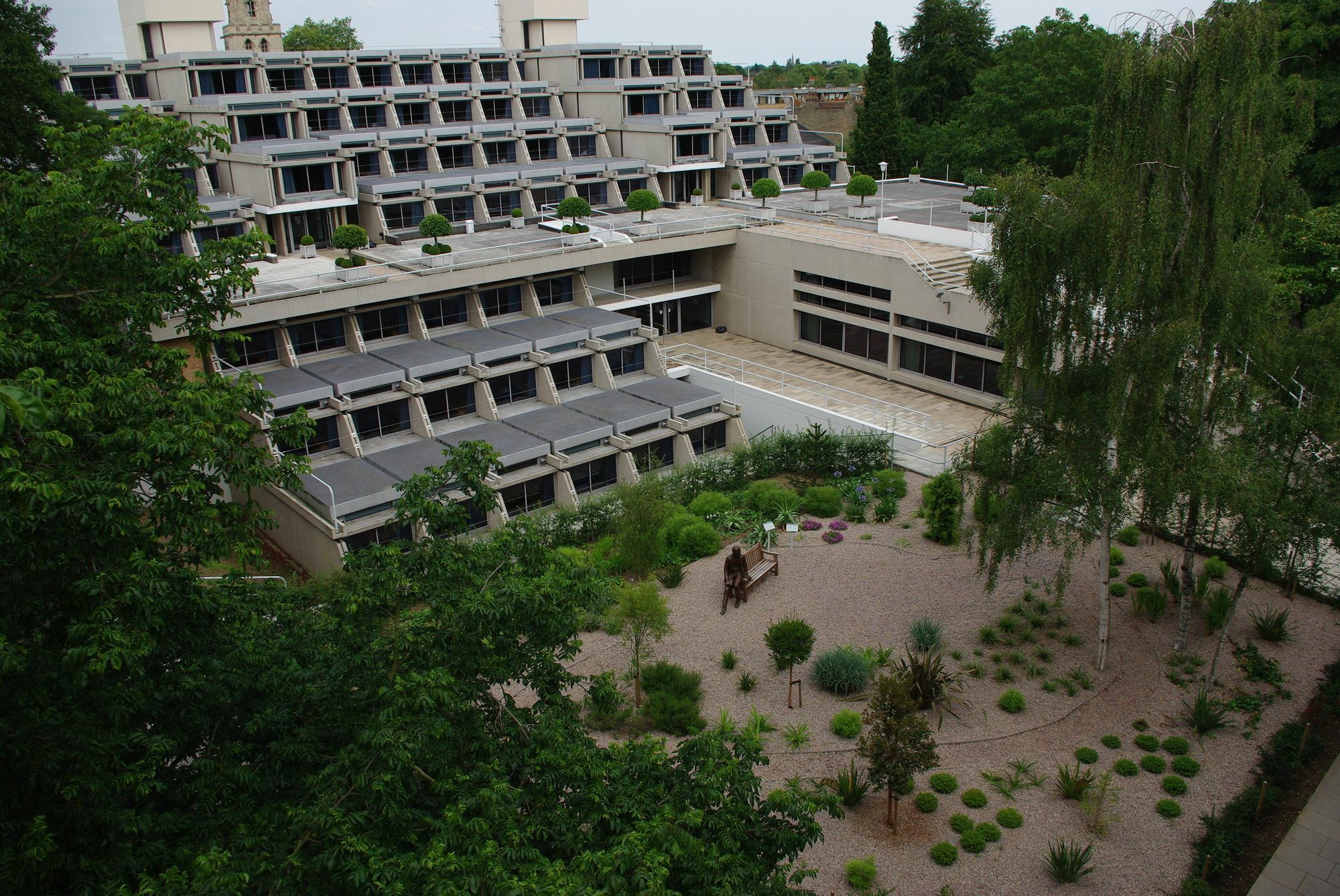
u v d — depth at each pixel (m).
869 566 29.83
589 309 47.59
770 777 20.89
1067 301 21.69
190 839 12.86
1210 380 22.50
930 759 18.97
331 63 62.91
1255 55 19.70
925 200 60.16
